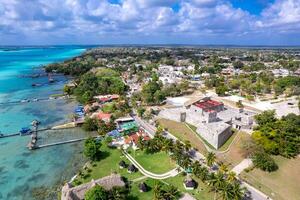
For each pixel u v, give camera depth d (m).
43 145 143.12
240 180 105.50
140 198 96.06
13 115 196.38
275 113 172.12
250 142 127.00
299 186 103.62
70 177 112.12
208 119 153.12
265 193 98.94
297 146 123.25
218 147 131.50
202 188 100.69
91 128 165.12
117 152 131.75
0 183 107.62
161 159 122.88
